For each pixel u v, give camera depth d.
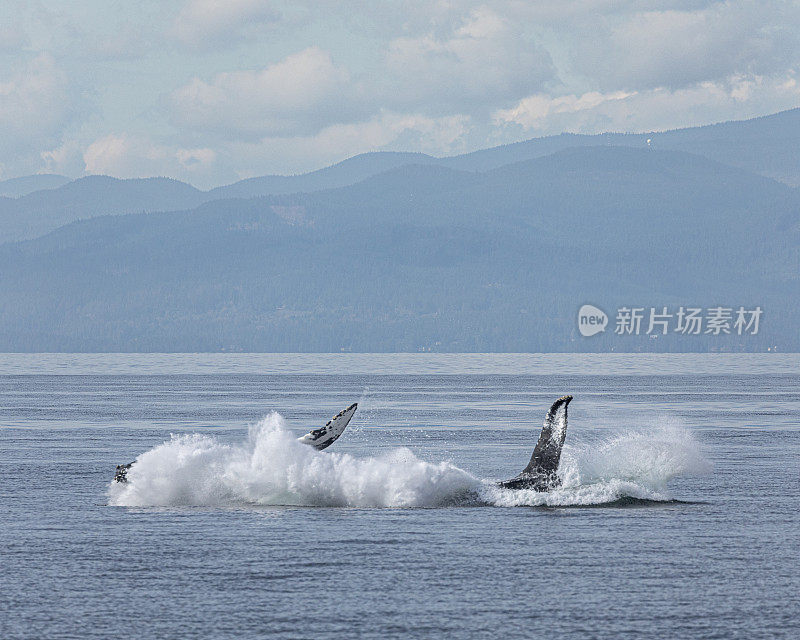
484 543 77.56
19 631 55.94
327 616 58.56
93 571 68.88
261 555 73.50
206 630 56.03
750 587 64.62
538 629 56.16
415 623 57.25
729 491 106.62
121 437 180.12
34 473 123.31
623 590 63.97
